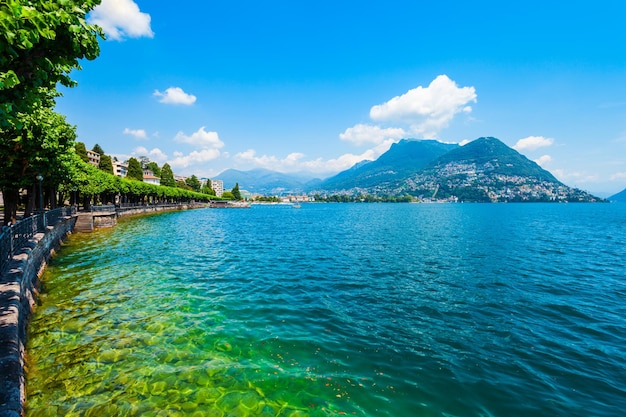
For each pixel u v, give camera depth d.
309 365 8.26
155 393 6.96
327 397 6.95
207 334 10.05
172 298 13.60
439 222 62.28
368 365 8.30
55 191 40.53
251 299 13.80
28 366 7.74
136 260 21.42
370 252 27.05
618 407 6.71
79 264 19.58
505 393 7.15
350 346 9.39
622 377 7.88
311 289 15.59
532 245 31.50
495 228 49.44
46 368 7.79
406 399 6.89
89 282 15.66
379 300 13.97
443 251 27.62
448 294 14.95
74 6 6.33
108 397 6.77
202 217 76.62
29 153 18.69
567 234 41.94
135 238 32.59
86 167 45.09
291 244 31.78
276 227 51.38
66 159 27.31
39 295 13.38
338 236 38.88
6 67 6.45
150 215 71.00
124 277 16.81
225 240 34.03
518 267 21.17
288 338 9.86
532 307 13.20
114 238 31.81
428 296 14.62
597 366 8.40
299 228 49.72
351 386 7.35
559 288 16.14
